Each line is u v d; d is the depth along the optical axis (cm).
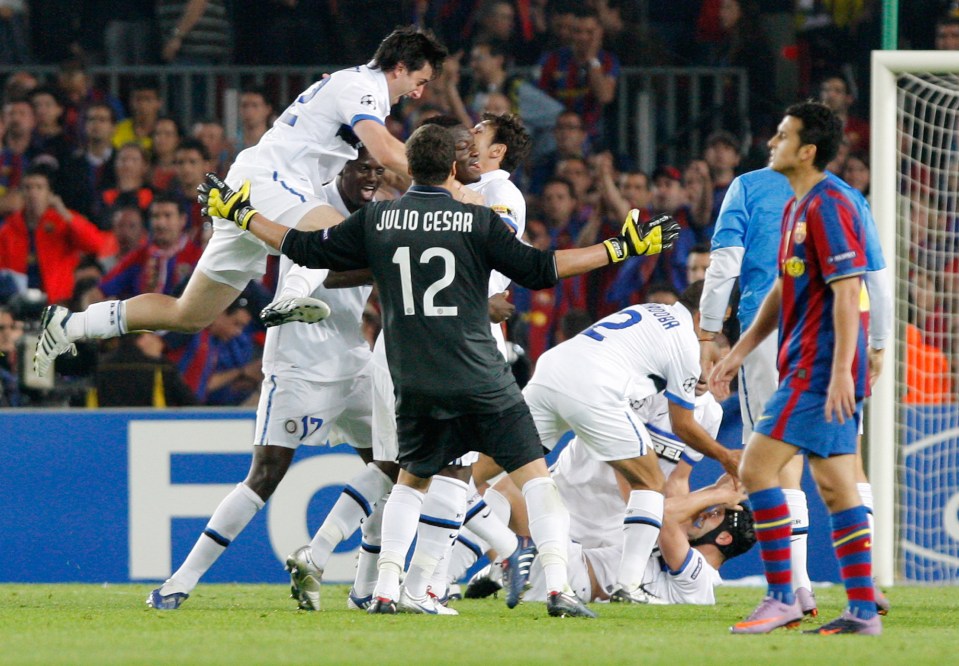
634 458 2106
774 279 2047
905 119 3150
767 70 4066
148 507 2709
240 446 2709
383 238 1677
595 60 4022
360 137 1936
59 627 1641
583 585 2217
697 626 1702
